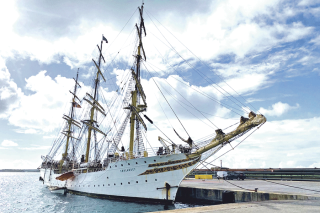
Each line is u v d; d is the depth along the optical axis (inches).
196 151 994.7
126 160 1121.4
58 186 1863.9
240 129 898.1
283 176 1620.3
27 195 1825.8
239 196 890.7
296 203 581.0
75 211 1003.9
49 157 2513.5
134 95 1428.4
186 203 1131.3
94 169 1421.0
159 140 1085.1
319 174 1497.3
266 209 474.0
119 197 1110.4
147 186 1033.5
